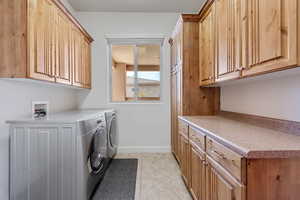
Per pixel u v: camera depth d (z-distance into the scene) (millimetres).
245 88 2359
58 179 2084
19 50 1950
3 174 2115
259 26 1443
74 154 2082
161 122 4477
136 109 4465
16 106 2340
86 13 4395
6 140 2160
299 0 1072
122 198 2506
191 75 3062
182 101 3074
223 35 2098
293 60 1119
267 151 1121
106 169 3332
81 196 2086
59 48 2701
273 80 1862
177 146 3609
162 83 4504
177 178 3080
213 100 3082
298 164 1156
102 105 4426
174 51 3846
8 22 1944
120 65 4609
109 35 4383
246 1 1622
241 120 2402
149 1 3916
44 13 2270
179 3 3992
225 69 2053
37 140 2094
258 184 1155
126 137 4465
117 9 4273
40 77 2178
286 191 1154
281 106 1761
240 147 1187
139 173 3281
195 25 3059
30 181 2096
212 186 1667
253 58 1527
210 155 1714
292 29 1121
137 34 4398
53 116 2521
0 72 1954
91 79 4391
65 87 3656
